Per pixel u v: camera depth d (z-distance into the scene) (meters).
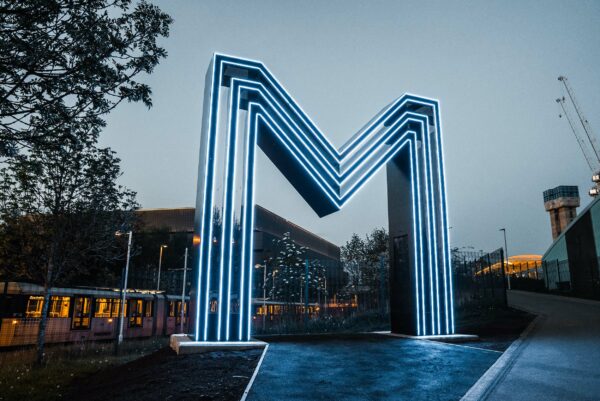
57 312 21.56
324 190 12.09
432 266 13.30
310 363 8.58
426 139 14.02
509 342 11.38
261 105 11.97
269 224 74.12
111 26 6.41
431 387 6.81
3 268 17.62
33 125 6.18
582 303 21.89
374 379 7.33
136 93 6.46
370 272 21.88
